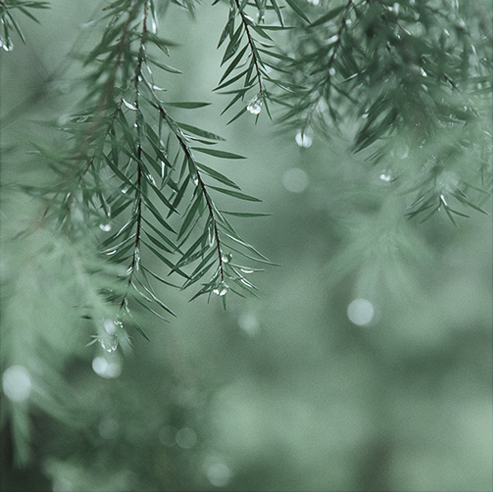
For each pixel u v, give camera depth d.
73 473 0.99
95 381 1.16
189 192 0.99
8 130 0.51
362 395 2.50
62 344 0.45
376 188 0.54
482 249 1.68
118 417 1.03
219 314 1.22
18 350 0.45
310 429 2.50
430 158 0.49
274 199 1.51
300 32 0.54
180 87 1.28
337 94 0.55
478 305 2.06
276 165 1.48
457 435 2.52
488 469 2.46
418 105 0.49
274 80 0.50
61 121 0.47
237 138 1.43
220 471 1.11
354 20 0.51
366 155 0.77
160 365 1.18
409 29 0.51
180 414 1.05
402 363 2.37
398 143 0.49
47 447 1.17
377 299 1.36
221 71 1.31
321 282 1.52
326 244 1.43
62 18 1.30
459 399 2.44
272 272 1.59
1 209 0.48
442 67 0.49
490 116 0.49
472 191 0.54
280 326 2.03
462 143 0.49
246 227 1.54
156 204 1.04
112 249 0.48
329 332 2.15
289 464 2.43
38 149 0.46
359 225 0.55
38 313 0.45
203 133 0.48
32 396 0.45
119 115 0.47
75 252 0.46
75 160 0.47
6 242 0.46
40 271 0.45
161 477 1.01
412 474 2.58
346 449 2.60
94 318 0.46
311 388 2.43
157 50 1.17
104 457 0.99
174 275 1.18
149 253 1.10
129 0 0.47
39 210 0.47
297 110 0.53
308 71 0.52
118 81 0.48
